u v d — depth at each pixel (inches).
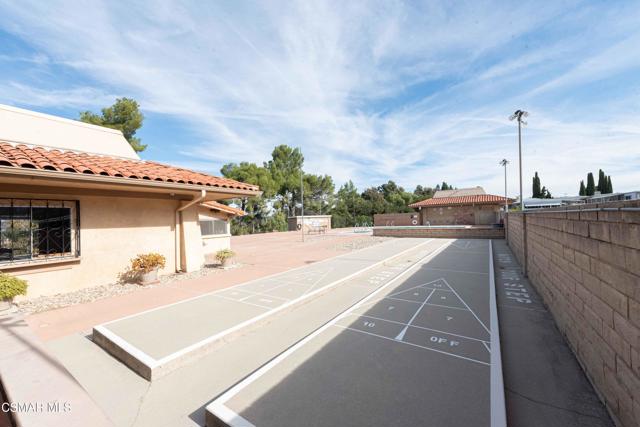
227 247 522.6
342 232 1230.9
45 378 100.2
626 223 93.0
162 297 261.0
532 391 120.2
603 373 110.6
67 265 273.4
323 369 133.8
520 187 549.3
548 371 135.3
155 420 107.7
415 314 207.3
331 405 108.2
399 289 279.6
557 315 188.2
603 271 111.7
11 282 215.2
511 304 235.0
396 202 1932.8
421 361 139.9
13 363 110.3
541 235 244.2
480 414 101.1
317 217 1449.3
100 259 295.3
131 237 320.8
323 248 639.8
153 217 342.6
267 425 98.3
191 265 372.8
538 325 191.0
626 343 93.0
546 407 109.9
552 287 203.6
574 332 148.8
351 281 323.0
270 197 1312.7
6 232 242.1
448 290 272.4
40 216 259.6
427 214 1203.2
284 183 1424.7
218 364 147.8
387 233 954.1
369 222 1784.0
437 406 106.0
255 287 290.7
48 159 235.0
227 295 262.2
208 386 129.1
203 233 482.3
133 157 379.9
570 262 156.4
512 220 516.1
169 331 177.5
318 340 165.3
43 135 306.7
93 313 222.2
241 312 213.3
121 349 154.3
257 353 159.2
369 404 108.3
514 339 170.4
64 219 274.1
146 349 152.6
